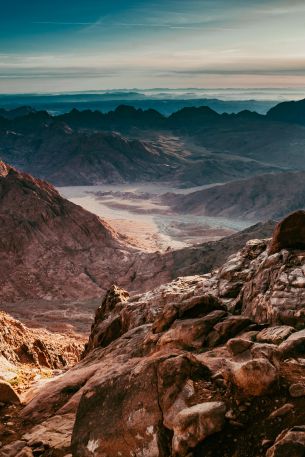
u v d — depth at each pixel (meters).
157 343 14.13
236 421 8.80
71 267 175.25
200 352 13.06
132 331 19.08
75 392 13.96
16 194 199.88
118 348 17.88
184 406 9.39
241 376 9.22
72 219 196.88
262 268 16.27
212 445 8.64
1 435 12.11
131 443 9.38
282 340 12.26
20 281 166.75
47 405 13.45
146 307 21.55
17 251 177.12
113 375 10.66
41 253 178.88
